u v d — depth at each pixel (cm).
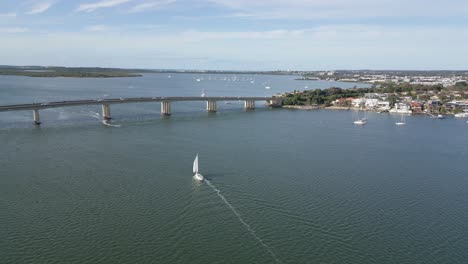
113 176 12900
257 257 8300
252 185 12419
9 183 11994
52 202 10656
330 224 9856
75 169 13538
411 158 16462
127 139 18625
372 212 10631
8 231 9025
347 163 15338
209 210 10450
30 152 15638
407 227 9800
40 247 8425
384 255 8500
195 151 16488
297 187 12362
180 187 12062
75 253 8244
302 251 8575
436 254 8588
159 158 15212
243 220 9912
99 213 10075
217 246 8669
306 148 17762
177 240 8875
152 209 10406
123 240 8800
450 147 18825
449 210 10875
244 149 17125
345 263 8169
